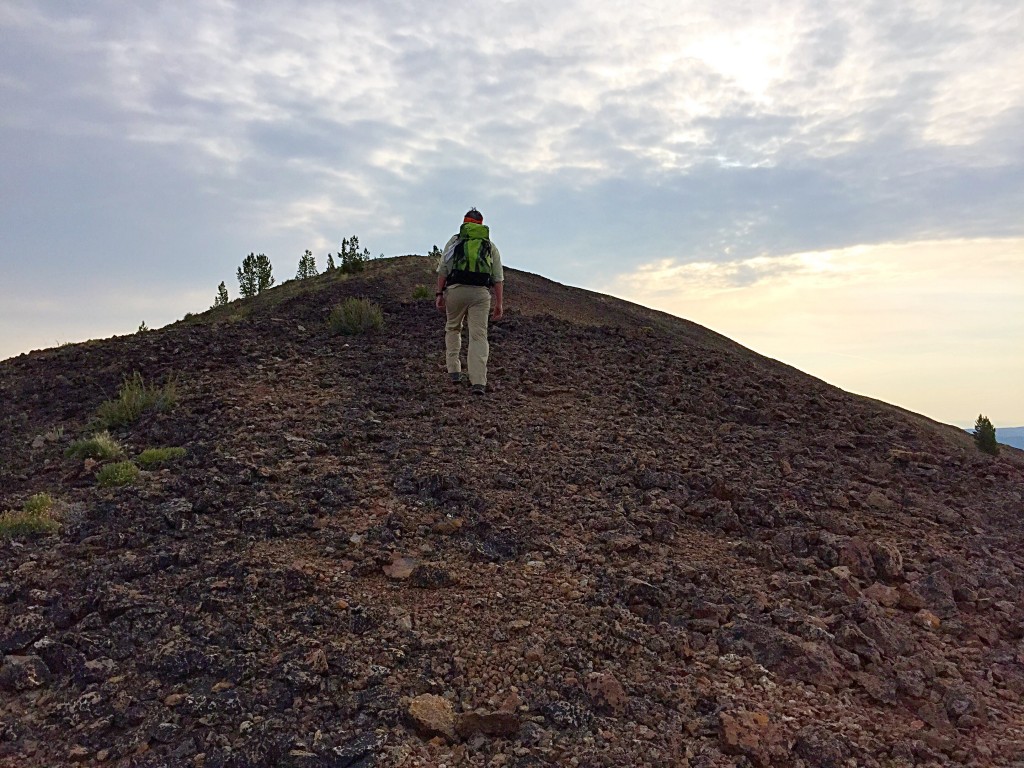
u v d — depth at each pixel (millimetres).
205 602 3881
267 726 3020
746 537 5121
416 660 3510
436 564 4293
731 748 3006
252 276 21656
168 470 5961
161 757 2879
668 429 7434
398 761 2875
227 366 9336
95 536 4695
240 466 5855
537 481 5730
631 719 3186
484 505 5195
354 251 20875
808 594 4320
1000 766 3029
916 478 6734
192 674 3369
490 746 3000
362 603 3967
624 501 5473
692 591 4242
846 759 3004
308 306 14070
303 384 8516
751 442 7242
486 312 8070
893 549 4828
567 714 3156
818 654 3635
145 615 3785
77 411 8211
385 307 13625
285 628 3715
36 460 6672
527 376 8992
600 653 3635
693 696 3361
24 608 3861
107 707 3164
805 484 6133
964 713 3361
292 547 4586
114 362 9953
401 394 8172
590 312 17281
